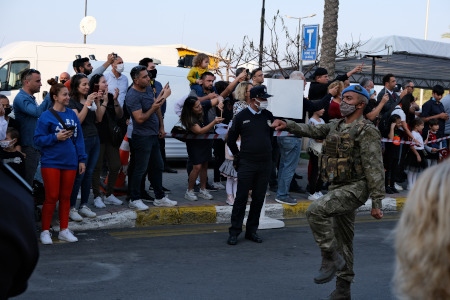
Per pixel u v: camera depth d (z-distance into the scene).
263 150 7.23
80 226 7.59
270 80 8.03
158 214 8.16
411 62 17.41
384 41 15.28
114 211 8.00
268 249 7.14
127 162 8.99
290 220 8.98
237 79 9.23
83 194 7.71
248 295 5.39
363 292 5.62
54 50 16.88
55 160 6.70
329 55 15.14
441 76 20.61
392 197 10.41
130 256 6.54
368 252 7.14
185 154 13.80
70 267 6.02
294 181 10.23
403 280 1.63
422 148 11.16
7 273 1.58
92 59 13.49
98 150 7.79
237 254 6.85
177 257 6.59
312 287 5.70
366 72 19.80
